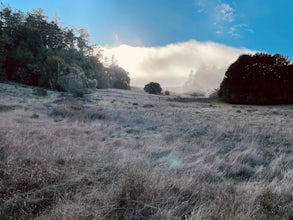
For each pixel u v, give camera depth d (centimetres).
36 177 407
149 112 2047
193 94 8538
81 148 676
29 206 334
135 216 318
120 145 790
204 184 442
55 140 745
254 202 369
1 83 4741
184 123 1376
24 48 6725
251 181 511
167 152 714
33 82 5694
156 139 913
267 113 2286
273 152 768
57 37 8575
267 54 3631
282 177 527
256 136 1016
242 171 572
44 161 503
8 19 7188
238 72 3691
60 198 352
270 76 3475
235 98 3678
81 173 458
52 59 5562
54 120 1325
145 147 754
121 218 321
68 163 521
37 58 6506
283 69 3488
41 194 367
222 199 367
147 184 377
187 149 759
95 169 487
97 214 300
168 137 959
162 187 385
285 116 2042
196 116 1889
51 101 2659
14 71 5788
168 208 340
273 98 3453
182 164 582
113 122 1333
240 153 704
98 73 8494
